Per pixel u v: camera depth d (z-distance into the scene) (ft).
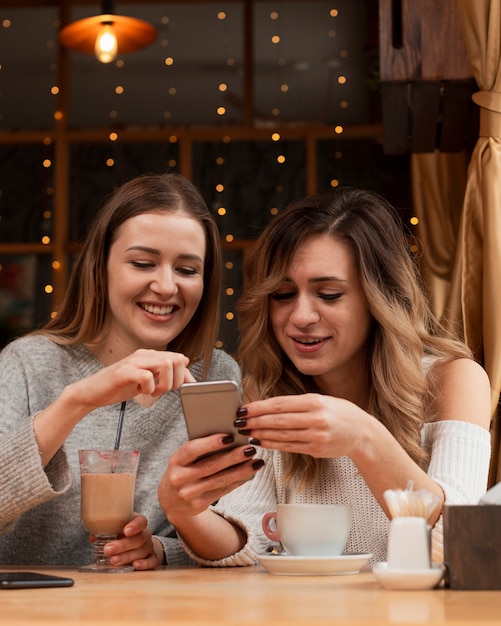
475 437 5.04
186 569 4.85
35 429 4.78
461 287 7.66
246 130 19.93
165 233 5.81
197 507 4.52
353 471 5.28
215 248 6.27
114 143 20.45
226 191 19.84
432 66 7.97
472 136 9.21
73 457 5.71
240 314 5.65
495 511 3.51
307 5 19.94
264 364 5.60
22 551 5.68
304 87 19.99
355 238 5.27
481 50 7.58
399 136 9.32
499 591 3.47
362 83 19.79
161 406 5.94
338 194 5.53
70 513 5.69
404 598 3.24
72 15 20.57
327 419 4.08
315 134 19.62
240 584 3.83
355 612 2.82
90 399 4.67
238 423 4.15
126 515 4.82
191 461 4.35
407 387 5.30
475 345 7.55
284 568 4.23
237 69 20.24
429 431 5.30
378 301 5.24
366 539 5.24
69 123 20.63
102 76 20.63
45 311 20.07
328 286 5.22
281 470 5.50
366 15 19.77
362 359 5.54
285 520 4.45
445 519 3.63
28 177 20.52
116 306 5.93
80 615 2.81
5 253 20.38
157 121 20.43
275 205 19.65
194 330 6.37
